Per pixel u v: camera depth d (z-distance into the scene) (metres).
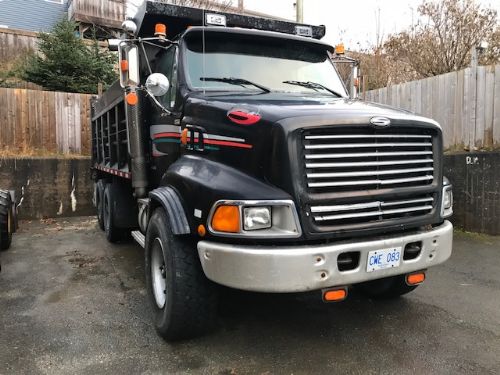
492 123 6.88
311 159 3.01
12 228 6.96
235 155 3.32
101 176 8.25
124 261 6.18
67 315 4.22
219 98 3.79
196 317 3.43
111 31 18.45
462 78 7.26
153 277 3.89
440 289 4.82
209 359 3.35
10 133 9.98
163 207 3.72
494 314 4.16
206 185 3.23
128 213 6.84
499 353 3.43
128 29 4.15
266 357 3.38
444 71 9.84
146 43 4.54
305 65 4.89
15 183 9.30
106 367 3.25
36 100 10.16
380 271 3.14
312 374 3.13
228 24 5.15
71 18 18.05
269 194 2.98
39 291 4.91
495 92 6.82
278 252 2.87
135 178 4.90
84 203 9.91
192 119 3.86
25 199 9.40
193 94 4.01
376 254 3.10
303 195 2.96
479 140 7.05
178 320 3.41
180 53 4.32
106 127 7.15
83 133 10.64
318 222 3.02
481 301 4.48
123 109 5.77
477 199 6.87
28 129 10.14
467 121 7.20
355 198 3.10
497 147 6.84
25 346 3.58
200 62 4.34
